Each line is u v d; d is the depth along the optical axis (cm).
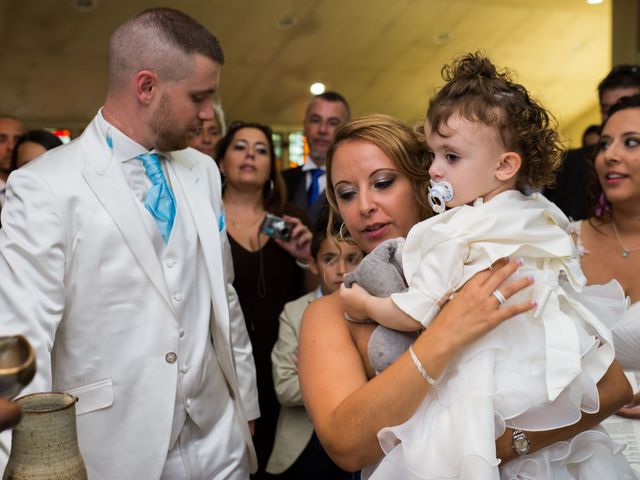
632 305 228
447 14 945
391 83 1105
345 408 147
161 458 209
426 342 142
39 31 877
